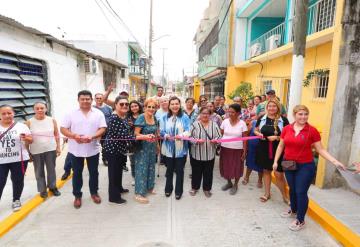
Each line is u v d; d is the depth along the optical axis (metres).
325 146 4.82
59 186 5.24
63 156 7.31
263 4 11.85
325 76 6.98
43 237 3.54
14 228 3.75
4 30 5.80
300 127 3.60
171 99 4.55
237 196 4.89
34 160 4.47
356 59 4.59
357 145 4.69
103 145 4.34
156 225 3.85
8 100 6.23
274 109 4.45
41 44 7.38
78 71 10.09
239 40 14.18
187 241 3.46
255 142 5.07
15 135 3.93
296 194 3.72
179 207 4.42
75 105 9.83
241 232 3.68
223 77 17.31
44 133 4.46
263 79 11.38
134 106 5.29
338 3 4.59
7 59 6.00
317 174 5.03
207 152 4.63
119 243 3.40
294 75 5.10
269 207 4.44
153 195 4.89
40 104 4.41
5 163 3.90
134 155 4.69
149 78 21.30
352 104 4.69
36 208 4.34
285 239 3.53
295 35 5.02
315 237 3.59
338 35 4.58
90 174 4.43
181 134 4.56
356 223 3.73
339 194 4.70
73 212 4.21
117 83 17.69
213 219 4.03
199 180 4.88
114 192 4.45
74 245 3.36
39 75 7.48
